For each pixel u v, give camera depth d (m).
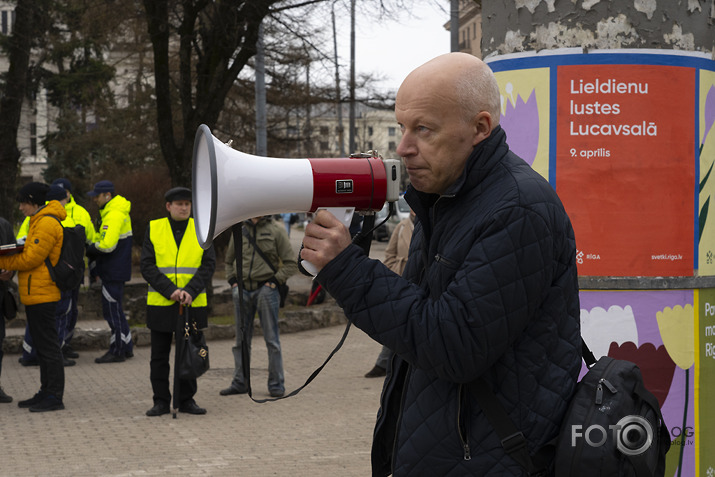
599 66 3.52
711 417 3.63
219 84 15.55
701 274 3.57
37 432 6.84
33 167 50.19
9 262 7.50
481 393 2.18
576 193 3.55
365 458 5.97
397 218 31.41
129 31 19.36
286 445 6.36
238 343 8.40
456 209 2.24
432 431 2.24
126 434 6.74
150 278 7.16
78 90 32.06
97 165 30.05
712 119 3.63
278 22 16.25
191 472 5.64
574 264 2.28
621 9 3.50
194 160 2.35
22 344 11.22
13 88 16.95
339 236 2.18
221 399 8.18
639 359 3.53
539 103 3.61
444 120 2.19
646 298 3.52
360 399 8.07
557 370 2.21
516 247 2.09
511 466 2.17
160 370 7.43
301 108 23.03
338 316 13.58
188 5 15.31
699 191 3.57
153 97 27.73
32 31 17.47
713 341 3.63
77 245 7.75
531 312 2.12
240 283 2.36
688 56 3.54
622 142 3.51
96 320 14.10
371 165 2.26
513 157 2.26
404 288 2.16
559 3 3.56
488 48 3.85
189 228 7.24
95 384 8.98
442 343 2.07
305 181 2.20
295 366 10.02
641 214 3.51
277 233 8.29
